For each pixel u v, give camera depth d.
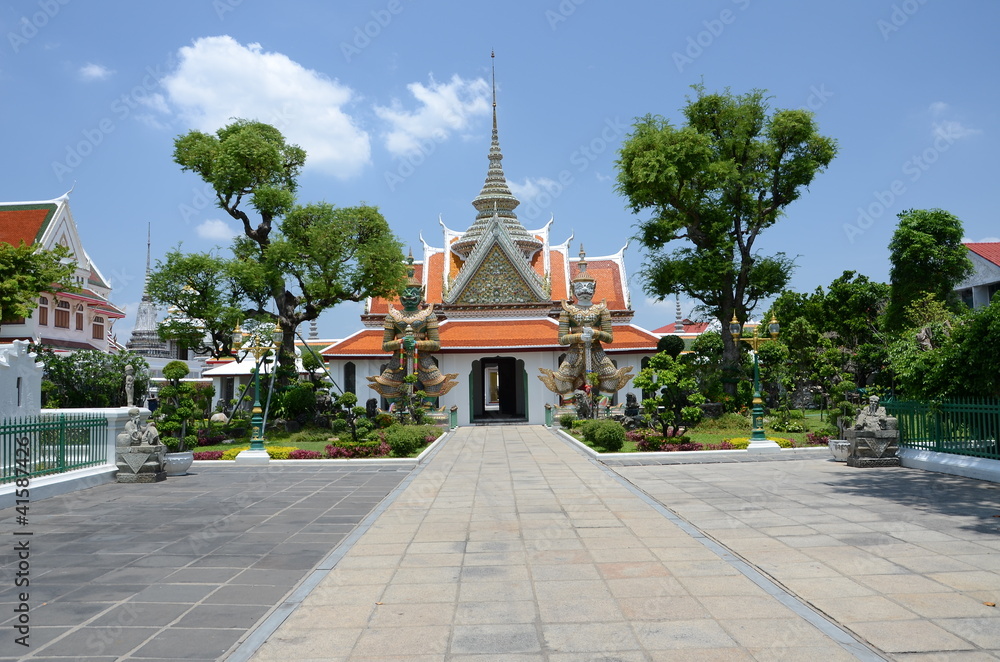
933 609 6.85
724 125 35.91
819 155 34.72
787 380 33.22
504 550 9.58
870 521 10.96
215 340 34.03
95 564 9.16
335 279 32.34
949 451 16.52
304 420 31.98
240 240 34.03
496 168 50.41
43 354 28.89
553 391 36.06
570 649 6.04
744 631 6.39
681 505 12.80
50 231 36.88
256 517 12.49
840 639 6.16
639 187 34.53
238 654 6.08
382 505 13.62
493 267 43.91
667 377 25.86
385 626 6.70
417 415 32.94
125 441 17.58
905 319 36.16
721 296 36.25
